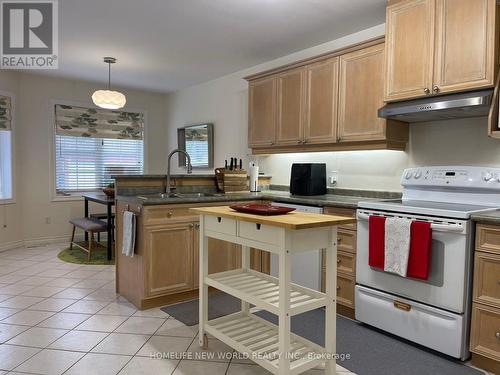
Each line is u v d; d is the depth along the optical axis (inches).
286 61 165.8
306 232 73.1
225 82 202.4
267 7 116.0
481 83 89.9
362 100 120.6
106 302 122.6
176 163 244.8
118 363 84.4
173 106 247.9
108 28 134.8
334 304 78.0
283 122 147.9
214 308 118.0
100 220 195.3
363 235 104.0
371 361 86.7
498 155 102.4
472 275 84.4
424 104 99.0
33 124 205.0
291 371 71.1
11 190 196.4
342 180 143.3
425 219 89.2
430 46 98.7
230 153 200.4
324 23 128.3
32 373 79.7
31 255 184.7
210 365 84.0
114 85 228.5
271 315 111.3
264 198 137.6
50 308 116.9
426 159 118.6
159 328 103.0
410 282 92.8
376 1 111.3
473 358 84.6
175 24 130.1
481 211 86.0
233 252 133.6
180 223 121.0
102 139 232.8
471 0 91.4
